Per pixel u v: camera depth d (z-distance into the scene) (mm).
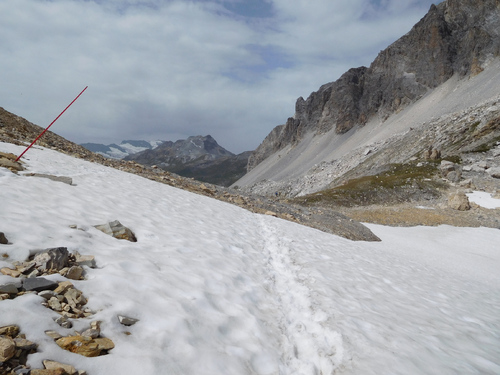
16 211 7129
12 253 5406
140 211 11133
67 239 6602
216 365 4516
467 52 182000
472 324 9133
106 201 10805
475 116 100438
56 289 4793
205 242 10039
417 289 12117
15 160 12094
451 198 49969
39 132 23391
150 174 24859
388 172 79938
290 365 5332
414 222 40312
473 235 34844
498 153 74500
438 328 8094
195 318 5461
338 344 5969
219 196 25641
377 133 199250
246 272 8773
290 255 12094
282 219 22562
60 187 10469
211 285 7008
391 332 6965
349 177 127562
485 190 60156
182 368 4199
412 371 5500
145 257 7223
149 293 5684
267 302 7445
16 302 4191
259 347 5402
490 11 186750
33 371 3316
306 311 7418
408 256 22781
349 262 13547
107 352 4051
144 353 4180
